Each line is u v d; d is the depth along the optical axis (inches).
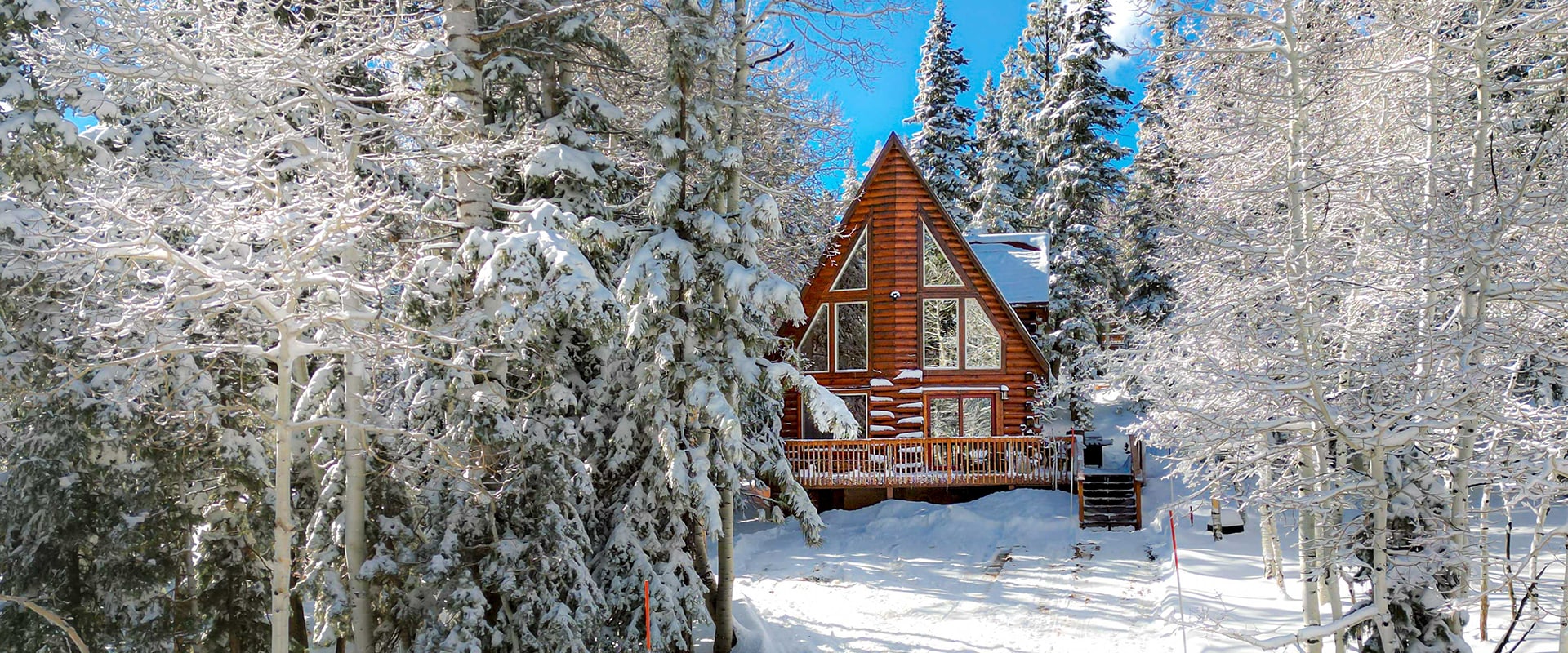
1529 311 391.2
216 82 404.8
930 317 1040.2
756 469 622.8
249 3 435.5
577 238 481.1
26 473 487.2
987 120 1959.9
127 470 501.4
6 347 495.5
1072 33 1375.5
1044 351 1252.5
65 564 506.9
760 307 521.0
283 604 379.2
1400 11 443.5
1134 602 646.5
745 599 668.7
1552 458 341.4
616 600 513.0
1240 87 461.7
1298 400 378.3
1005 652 565.9
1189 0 470.6
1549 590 559.8
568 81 610.5
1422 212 364.5
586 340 565.6
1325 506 384.5
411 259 472.7
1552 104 418.0
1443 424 342.0
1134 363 632.4
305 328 404.2
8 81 532.7
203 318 401.1
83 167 554.3
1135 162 732.7
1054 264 1300.4
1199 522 836.6
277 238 378.3
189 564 553.3
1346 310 454.0
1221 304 424.2
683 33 527.5
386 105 548.7
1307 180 434.3
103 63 400.5
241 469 500.4
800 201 971.3
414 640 462.0
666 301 494.9
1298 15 453.1
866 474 973.8
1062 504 916.0
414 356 409.7
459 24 502.3
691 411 551.5
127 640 505.4
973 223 1638.8
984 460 994.7
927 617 643.5
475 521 451.2
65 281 476.4
